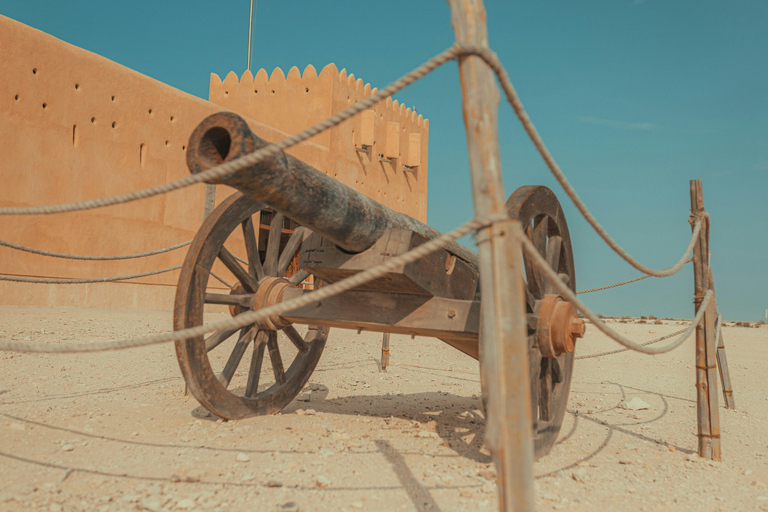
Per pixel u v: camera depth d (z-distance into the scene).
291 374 5.41
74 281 5.89
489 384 1.97
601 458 4.29
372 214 4.08
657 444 4.88
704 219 4.59
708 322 4.56
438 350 11.74
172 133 18.23
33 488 2.93
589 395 7.45
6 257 14.41
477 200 2.03
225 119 2.80
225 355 9.23
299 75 25.44
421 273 4.14
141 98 17.31
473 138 2.04
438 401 6.41
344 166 25.89
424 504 2.99
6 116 14.29
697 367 4.58
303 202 3.49
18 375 6.32
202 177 2.41
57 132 15.33
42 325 10.62
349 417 5.14
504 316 1.94
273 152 2.32
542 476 3.68
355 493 3.12
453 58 2.06
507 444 1.90
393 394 6.72
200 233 4.52
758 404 7.15
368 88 27.53
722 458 4.52
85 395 5.50
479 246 2.03
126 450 3.72
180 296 4.39
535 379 4.01
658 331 19.11
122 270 16.84
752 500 3.47
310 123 25.09
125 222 16.92
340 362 9.24
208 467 3.44
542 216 4.32
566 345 3.98
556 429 4.41
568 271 4.85
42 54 14.98
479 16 2.08
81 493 2.93
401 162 30.03
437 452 4.05
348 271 4.21
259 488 3.12
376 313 4.43
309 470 3.46
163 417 4.75
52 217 15.23
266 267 5.21
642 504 3.26
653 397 7.40
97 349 2.51
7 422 4.24
